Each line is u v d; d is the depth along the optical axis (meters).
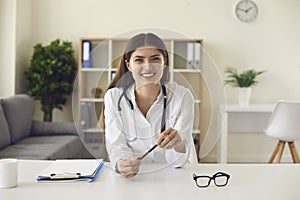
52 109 4.83
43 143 3.77
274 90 5.06
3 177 1.24
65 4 5.02
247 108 4.32
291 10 5.00
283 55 5.04
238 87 4.88
